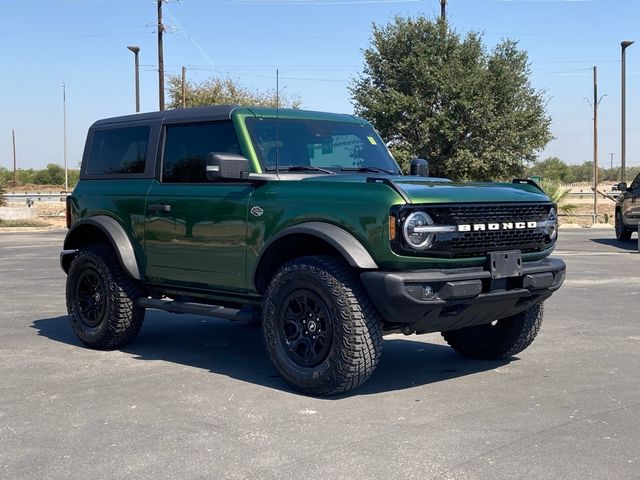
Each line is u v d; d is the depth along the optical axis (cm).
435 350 757
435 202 551
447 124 2767
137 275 721
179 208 681
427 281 538
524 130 2928
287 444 467
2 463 441
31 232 2911
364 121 746
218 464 435
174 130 713
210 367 679
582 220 3369
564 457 441
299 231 575
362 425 503
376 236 545
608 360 700
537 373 651
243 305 659
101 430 498
